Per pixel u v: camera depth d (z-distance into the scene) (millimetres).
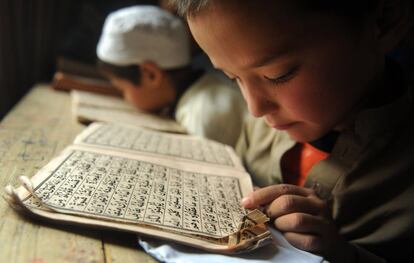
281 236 310
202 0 317
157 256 251
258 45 315
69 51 1072
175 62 791
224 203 334
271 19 309
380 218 387
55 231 264
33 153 417
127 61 766
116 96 886
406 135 400
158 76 775
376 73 402
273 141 541
